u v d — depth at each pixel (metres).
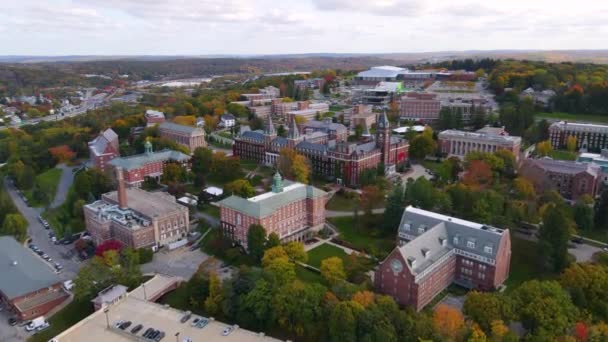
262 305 125.44
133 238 173.00
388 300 119.25
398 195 186.00
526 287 122.44
